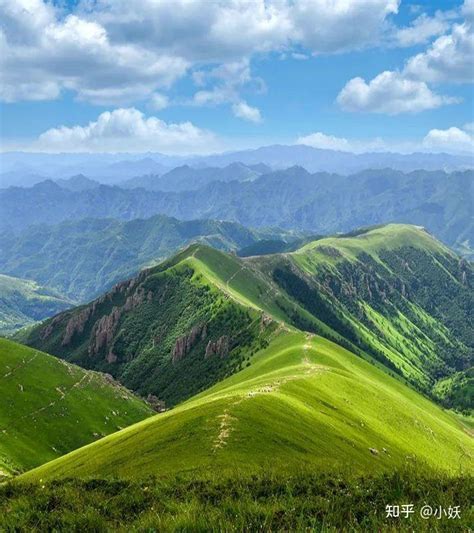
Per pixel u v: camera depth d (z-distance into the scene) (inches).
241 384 7190.0
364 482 1222.3
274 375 7455.7
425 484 1092.5
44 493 1371.8
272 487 1274.6
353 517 896.9
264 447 3479.3
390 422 6717.5
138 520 876.6
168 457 3225.9
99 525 940.0
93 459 3858.3
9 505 1189.7
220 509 888.9
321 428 4424.2
